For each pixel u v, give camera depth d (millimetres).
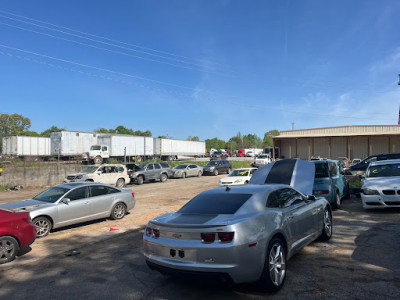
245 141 116938
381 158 18953
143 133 107188
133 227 9023
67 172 25484
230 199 4812
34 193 19609
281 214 4746
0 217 6172
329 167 10203
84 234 8414
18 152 34781
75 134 35562
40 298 4359
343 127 42906
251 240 3980
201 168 29531
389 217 8570
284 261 4500
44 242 7758
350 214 9336
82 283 4879
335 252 5758
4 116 66500
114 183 20984
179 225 4133
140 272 5270
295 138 45031
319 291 4168
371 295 3963
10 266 5895
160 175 24891
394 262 5082
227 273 3797
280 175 8992
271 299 4012
